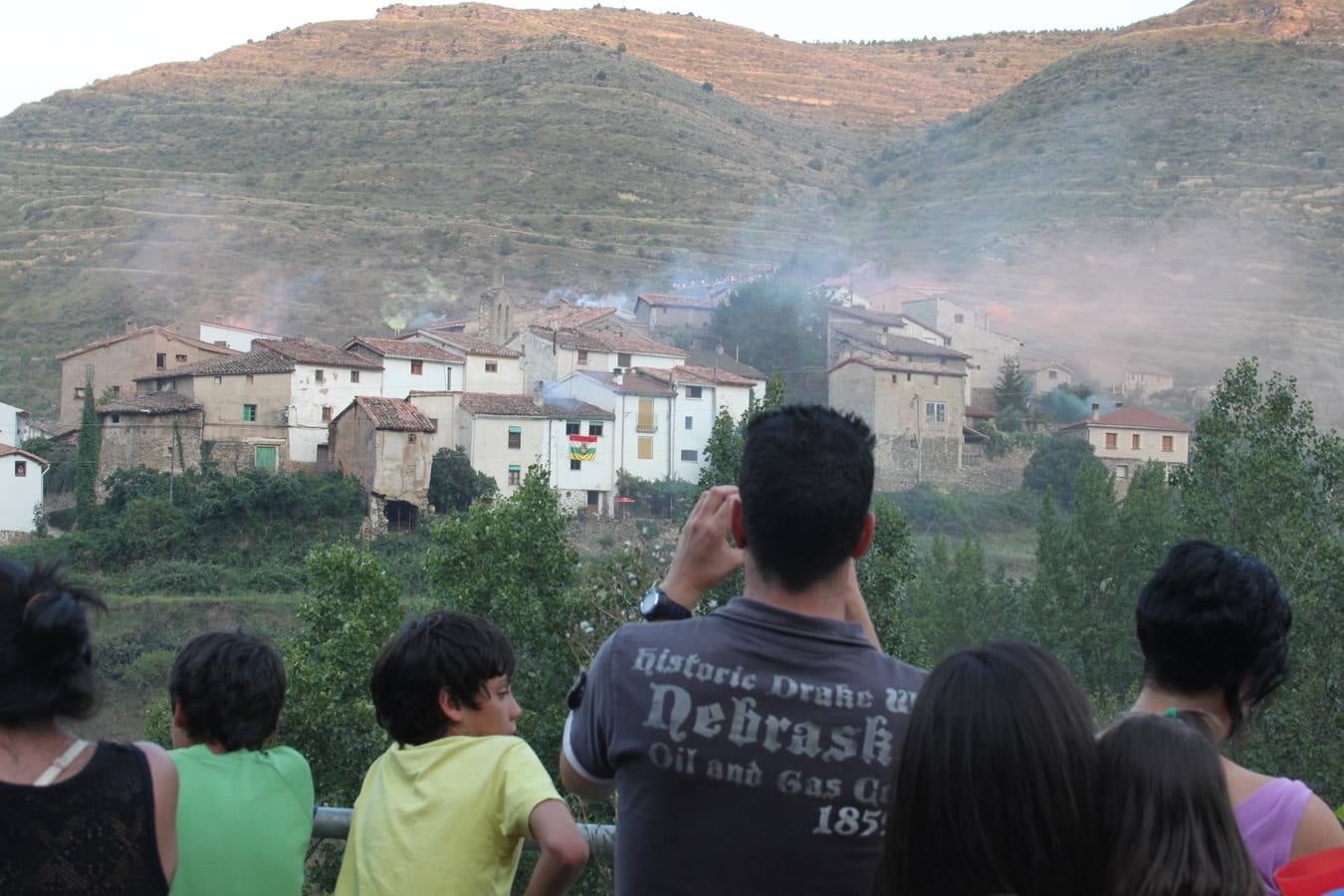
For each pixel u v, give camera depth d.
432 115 182.12
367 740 20.48
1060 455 67.88
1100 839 3.08
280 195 148.00
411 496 54.56
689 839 3.44
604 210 154.00
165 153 162.62
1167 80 187.38
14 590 3.57
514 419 58.78
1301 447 19.94
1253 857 3.72
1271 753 16.23
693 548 3.99
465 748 4.46
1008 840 2.99
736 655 3.52
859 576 20.27
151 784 3.60
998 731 3.01
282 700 4.75
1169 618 4.01
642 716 3.52
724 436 21.70
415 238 134.00
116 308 107.69
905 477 67.12
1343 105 171.12
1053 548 37.47
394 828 4.35
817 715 3.45
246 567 50.12
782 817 3.40
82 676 3.61
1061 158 170.75
